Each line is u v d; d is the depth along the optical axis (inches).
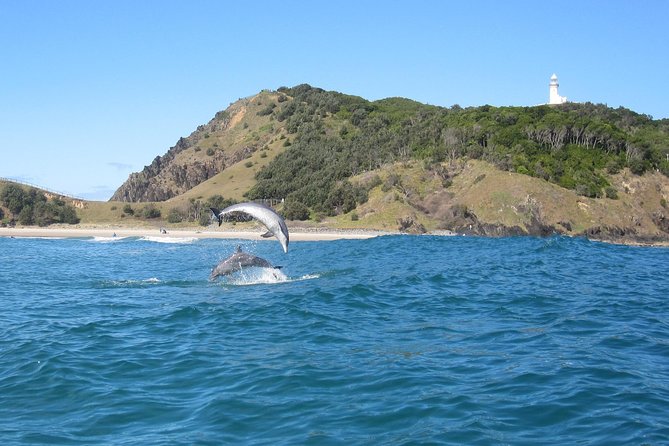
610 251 1854.1
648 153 4611.2
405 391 454.6
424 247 2127.2
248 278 1146.7
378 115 6461.6
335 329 679.1
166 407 435.8
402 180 4461.1
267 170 5876.0
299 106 7396.7
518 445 356.8
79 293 1034.1
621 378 477.1
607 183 4254.4
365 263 1518.2
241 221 4761.3
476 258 1594.5
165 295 977.5
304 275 1218.0
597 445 353.4
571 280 1091.9
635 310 776.3
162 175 7514.8
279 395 452.1
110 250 2647.6
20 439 384.2
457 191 4220.0
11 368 544.4
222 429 391.9
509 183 4003.4
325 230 3905.0
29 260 2003.0
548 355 550.3
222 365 536.1
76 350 601.3
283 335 655.8
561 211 3841.0
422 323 707.4
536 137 4677.7
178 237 3865.7
